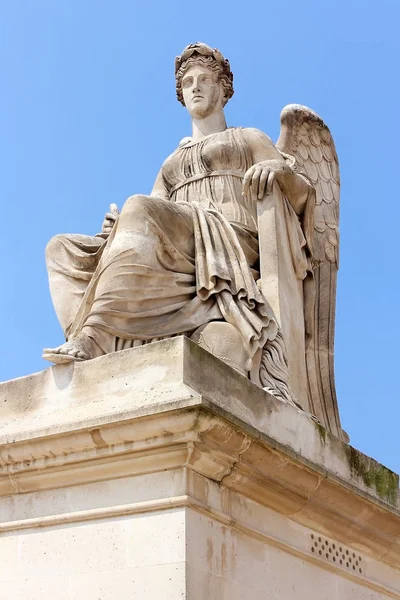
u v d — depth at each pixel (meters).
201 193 9.76
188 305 8.34
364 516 8.59
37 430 7.34
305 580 7.95
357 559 8.77
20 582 7.24
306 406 9.16
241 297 8.39
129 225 8.35
